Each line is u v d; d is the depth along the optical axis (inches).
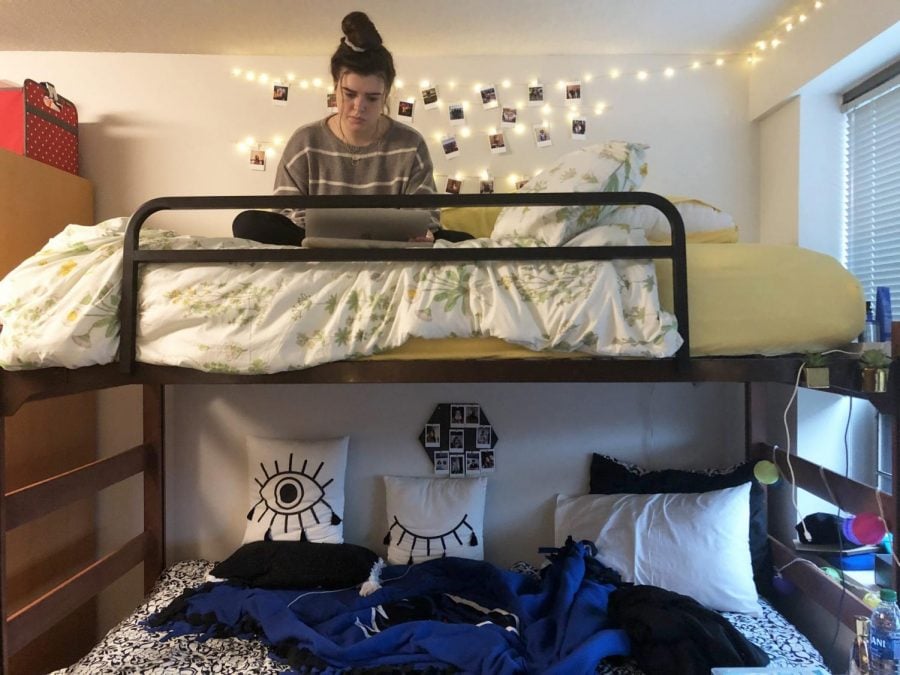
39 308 56.2
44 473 84.7
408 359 57.9
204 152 95.0
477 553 88.1
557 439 93.7
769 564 85.4
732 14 82.9
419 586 79.7
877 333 69.9
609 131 95.0
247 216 69.1
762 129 94.0
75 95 94.2
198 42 91.0
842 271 61.1
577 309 55.8
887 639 53.2
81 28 86.6
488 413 93.8
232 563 84.1
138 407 95.1
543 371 57.6
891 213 76.1
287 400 94.5
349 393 94.2
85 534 92.7
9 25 85.4
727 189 94.8
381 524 94.0
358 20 71.7
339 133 81.9
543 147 95.2
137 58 94.6
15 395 58.4
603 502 87.1
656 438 93.9
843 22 72.9
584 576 77.7
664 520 82.1
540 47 92.8
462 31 87.5
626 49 93.5
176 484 94.8
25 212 80.6
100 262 58.4
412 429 94.1
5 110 82.6
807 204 84.4
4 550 60.2
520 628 70.1
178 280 58.1
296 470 90.1
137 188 94.8
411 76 95.0
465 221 87.6
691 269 59.2
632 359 57.5
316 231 60.7
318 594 79.5
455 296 57.3
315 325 57.5
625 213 66.2
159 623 74.2
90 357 56.1
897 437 56.9
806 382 57.4
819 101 84.2
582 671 61.1
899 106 74.9
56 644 86.8
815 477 76.2
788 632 72.7
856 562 75.9
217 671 65.3
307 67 94.9
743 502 82.2
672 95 94.7
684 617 65.1
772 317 58.4
